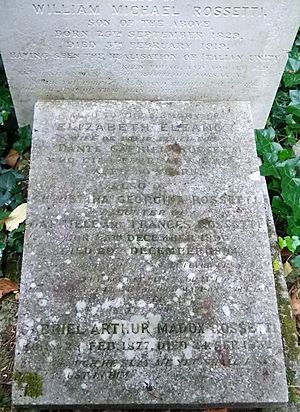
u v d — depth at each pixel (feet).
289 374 3.55
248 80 4.39
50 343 3.37
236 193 3.92
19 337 3.38
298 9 3.93
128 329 3.43
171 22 3.99
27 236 3.69
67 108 4.25
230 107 4.33
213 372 3.34
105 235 3.72
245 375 3.34
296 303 3.96
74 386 3.27
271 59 4.25
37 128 4.12
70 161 3.99
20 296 3.50
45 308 3.47
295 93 4.82
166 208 3.84
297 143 4.74
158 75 4.33
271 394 3.32
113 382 3.29
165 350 3.38
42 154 4.01
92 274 3.59
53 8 3.86
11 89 4.33
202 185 3.94
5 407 3.39
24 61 4.16
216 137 4.16
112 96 4.44
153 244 3.70
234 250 3.71
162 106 4.29
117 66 4.24
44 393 3.25
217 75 4.34
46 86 4.33
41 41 4.05
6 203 4.21
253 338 3.45
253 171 4.02
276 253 3.97
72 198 3.85
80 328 3.42
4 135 4.61
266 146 4.44
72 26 3.98
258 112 4.66
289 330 3.67
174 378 3.32
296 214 4.13
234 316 3.50
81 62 4.20
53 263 3.61
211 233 3.76
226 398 3.29
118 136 4.12
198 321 3.47
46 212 3.78
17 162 4.52
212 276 3.62
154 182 3.94
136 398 3.26
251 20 4.00
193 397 3.28
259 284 3.61
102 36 4.05
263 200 3.93
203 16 3.97
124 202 3.85
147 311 3.49
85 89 4.37
